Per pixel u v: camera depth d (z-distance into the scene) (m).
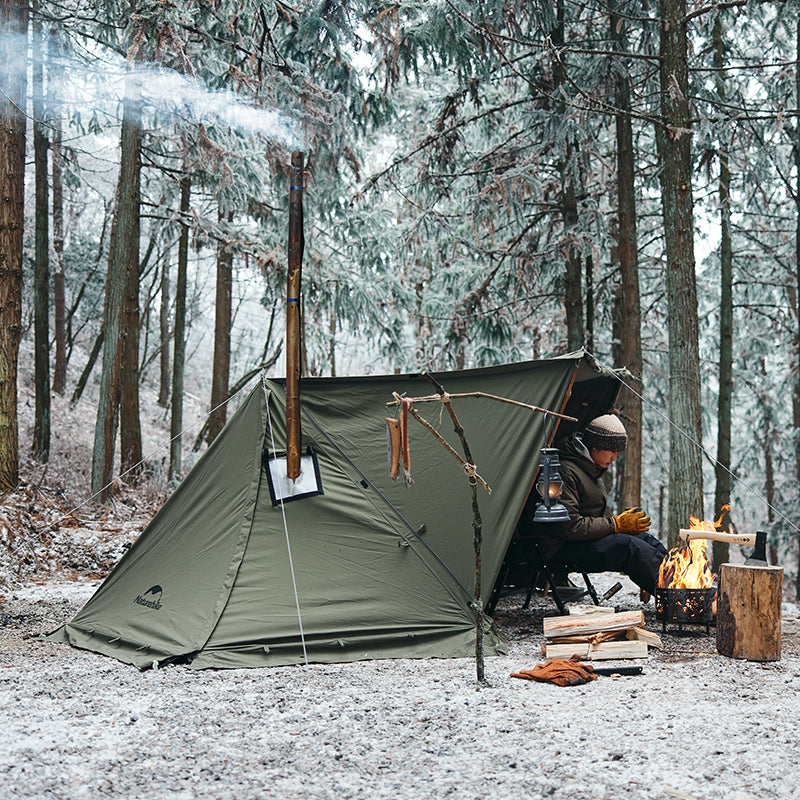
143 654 5.38
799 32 12.14
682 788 3.16
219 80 12.47
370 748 3.62
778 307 15.49
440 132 12.52
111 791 3.13
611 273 13.95
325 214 14.94
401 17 11.61
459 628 5.72
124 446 14.20
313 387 6.24
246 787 3.18
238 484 6.03
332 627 5.54
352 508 6.02
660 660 5.39
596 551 6.31
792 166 12.96
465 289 14.87
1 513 9.79
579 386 7.12
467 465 4.77
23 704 4.28
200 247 13.60
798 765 3.40
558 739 3.72
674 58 9.33
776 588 5.35
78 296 21.38
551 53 10.09
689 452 8.98
